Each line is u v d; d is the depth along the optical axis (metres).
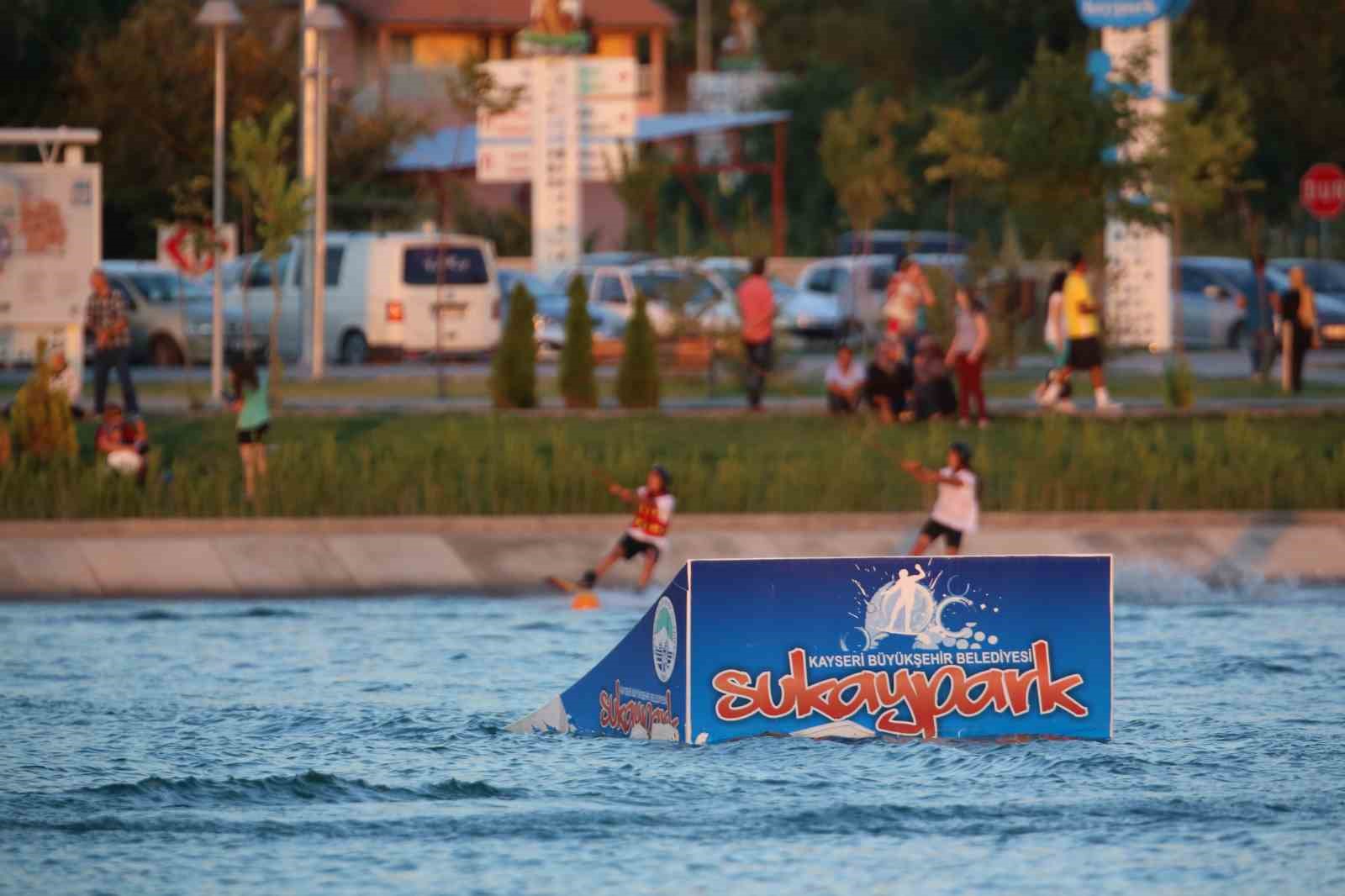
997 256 146.75
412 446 89.50
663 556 74.38
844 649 44.12
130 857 36.25
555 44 176.62
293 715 48.00
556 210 177.12
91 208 110.88
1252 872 35.28
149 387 125.25
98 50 194.62
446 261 146.25
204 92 195.25
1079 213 130.75
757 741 43.81
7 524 76.75
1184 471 84.94
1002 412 107.94
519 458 83.19
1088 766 42.31
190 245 116.50
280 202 114.00
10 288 110.56
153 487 81.06
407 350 145.38
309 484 81.19
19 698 50.12
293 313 146.88
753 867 35.56
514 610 66.12
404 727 46.69
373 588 70.25
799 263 189.12
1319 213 163.00
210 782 41.59
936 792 40.41
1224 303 164.62
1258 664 54.75
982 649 44.34
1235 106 153.62
